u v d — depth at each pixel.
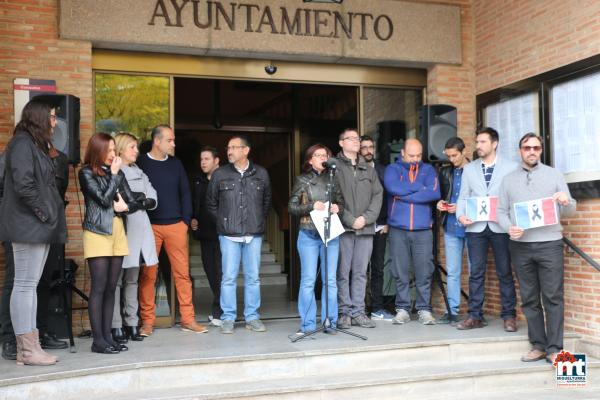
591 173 5.41
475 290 5.70
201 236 6.40
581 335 5.48
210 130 8.68
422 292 5.96
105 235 4.64
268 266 10.48
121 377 4.26
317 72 6.75
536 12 6.05
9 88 5.62
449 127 6.39
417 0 6.78
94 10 5.83
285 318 6.65
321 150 5.39
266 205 5.73
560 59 5.76
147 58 6.21
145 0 5.96
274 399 4.26
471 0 6.99
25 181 4.12
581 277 5.52
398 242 5.98
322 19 6.47
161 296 6.14
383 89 7.00
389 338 5.17
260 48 6.27
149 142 6.19
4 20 5.62
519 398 4.62
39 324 4.95
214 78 6.43
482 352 5.13
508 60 6.42
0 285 5.48
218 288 6.32
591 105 5.42
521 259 5.03
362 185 5.66
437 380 4.64
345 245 5.67
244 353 4.64
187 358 4.48
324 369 4.71
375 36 6.63
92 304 4.70
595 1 5.41
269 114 8.81
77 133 5.39
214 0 6.16
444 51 6.84
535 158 4.96
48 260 5.04
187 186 5.74
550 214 4.80
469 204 5.64
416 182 5.91
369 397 4.48
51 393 4.00
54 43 5.76
